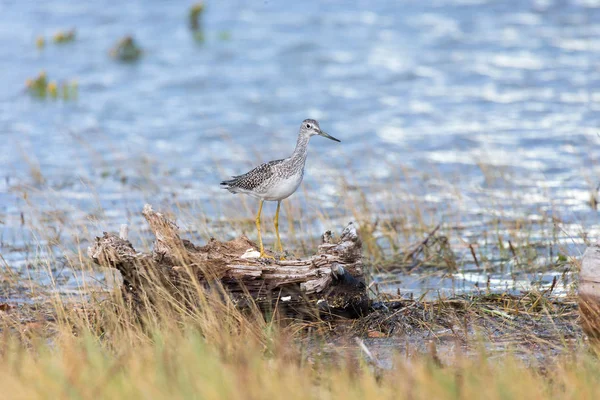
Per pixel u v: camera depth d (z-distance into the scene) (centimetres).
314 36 3947
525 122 2519
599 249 857
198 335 862
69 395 677
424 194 1781
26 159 2020
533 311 1030
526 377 730
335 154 2242
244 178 1175
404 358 872
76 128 2586
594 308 845
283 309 995
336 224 1568
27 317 1057
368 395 683
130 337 867
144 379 700
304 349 898
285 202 1545
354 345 928
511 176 1884
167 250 979
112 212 1656
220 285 975
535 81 3053
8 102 2934
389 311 1032
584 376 732
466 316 1017
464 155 2170
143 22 4303
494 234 1473
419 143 2338
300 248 1409
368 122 2631
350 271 991
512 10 4300
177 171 2075
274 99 2977
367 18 4275
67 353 792
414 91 3030
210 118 2727
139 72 3406
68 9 4606
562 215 1561
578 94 2842
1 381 709
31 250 1408
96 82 3231
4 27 4184
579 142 2233
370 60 3512
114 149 2259
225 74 3362
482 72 3234
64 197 1797
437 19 4184
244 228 1517
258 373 718
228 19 4341
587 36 3725
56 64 3494
